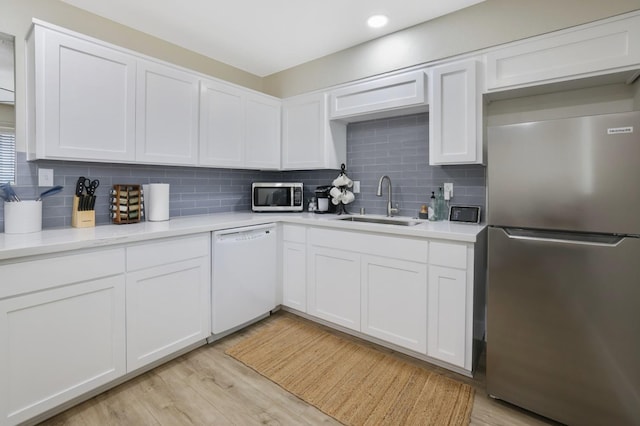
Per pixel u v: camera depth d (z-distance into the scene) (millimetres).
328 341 2312
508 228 1571
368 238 2191
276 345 2252
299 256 2635
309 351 2172
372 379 1858
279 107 3137
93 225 2055
